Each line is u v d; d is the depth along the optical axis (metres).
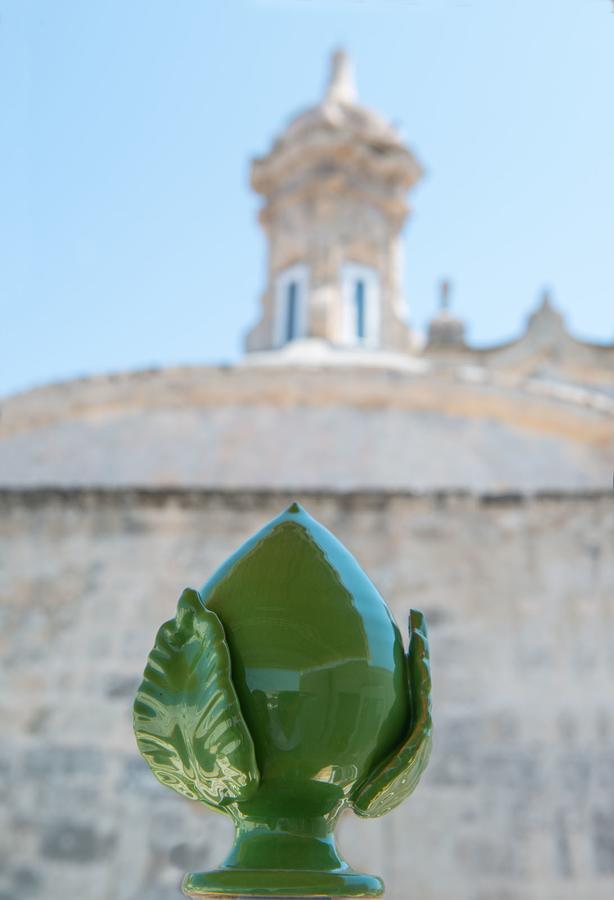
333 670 1.18
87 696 10.14
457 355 23.17
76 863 9.27
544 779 9.37
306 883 1.11
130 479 15.59
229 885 1.12
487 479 15.39
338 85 24.64
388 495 10.75
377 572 10.40
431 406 16.36
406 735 1.23
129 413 16.47
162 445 16.00
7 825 9.46
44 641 10.43
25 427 16.48
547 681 9.88
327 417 16.25
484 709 9.75
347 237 22.75
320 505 10.77
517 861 8.97
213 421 16.28
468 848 9.05
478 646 10.07
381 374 16.27
